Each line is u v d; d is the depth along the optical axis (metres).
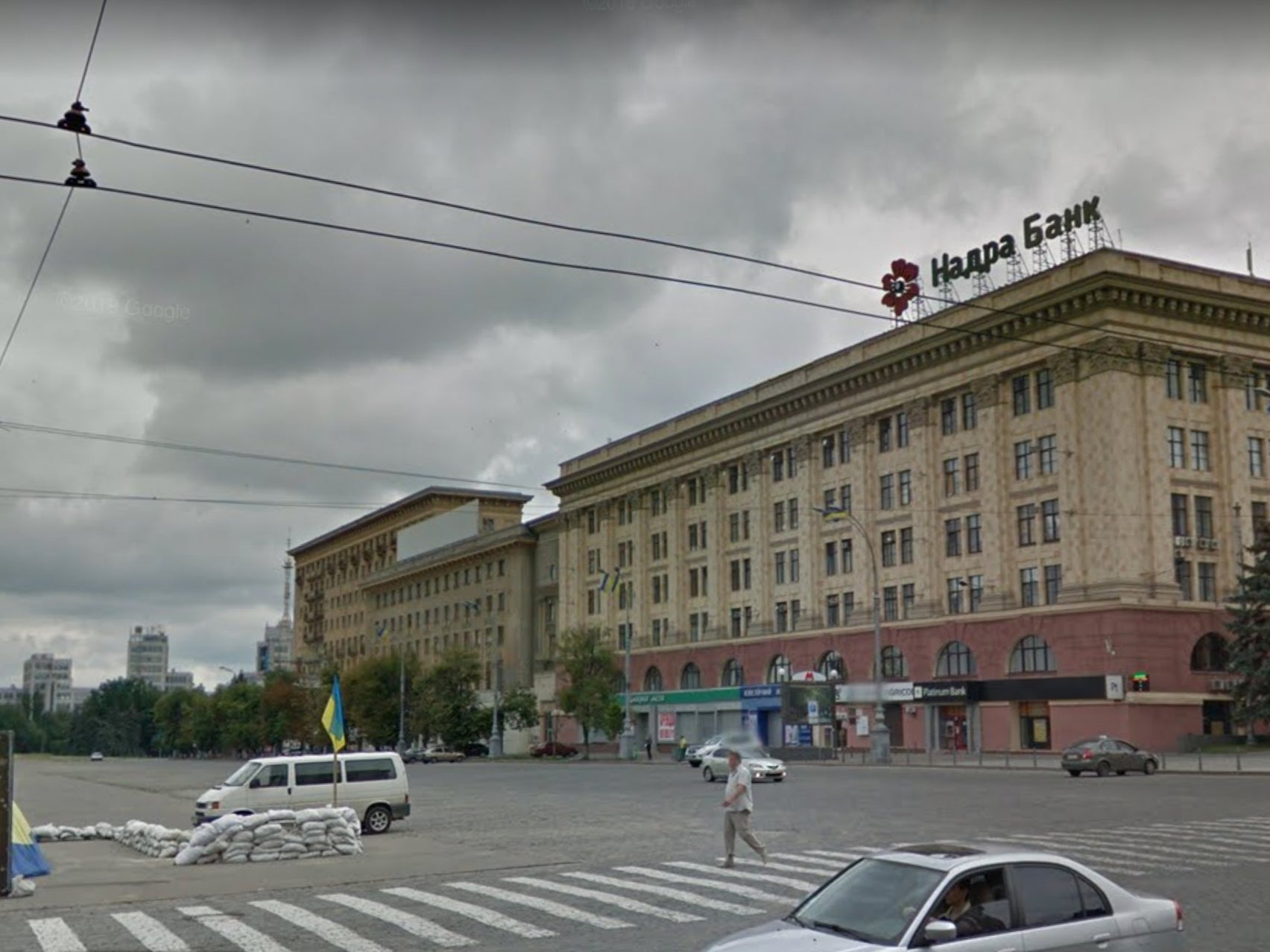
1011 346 61.78
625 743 78.81
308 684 131.12
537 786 46.19
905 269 69.31
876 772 47.44
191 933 14.45
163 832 24.03
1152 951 9.56
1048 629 57.97
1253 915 14.29
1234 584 57.44
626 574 96.62
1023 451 61.53
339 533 157.12
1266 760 47.25
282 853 22.50
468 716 100.81
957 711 63.09
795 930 9.16
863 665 69.88
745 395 82.12
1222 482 58.38
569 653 86.56
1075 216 59.88
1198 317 58.38
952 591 65.19
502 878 19.14
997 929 9.08
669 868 19.81
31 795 50.09
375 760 28.22
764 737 76.56
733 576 84.19
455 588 123.69
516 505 136.25
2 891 17.69
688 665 87.00
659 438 91.31
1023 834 22.72
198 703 156.00
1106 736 48.72
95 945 13.70
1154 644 54.41
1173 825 24.05
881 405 70.56
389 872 20.16
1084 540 56.84
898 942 8.66
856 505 72.25
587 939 13.87
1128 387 56.31
